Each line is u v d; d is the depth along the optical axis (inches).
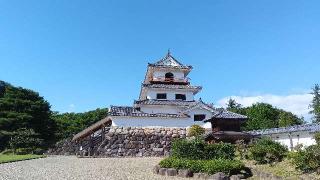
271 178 727.1
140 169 949.2
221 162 794.2
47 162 1220.5
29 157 1480.1
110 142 1628.9
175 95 2192.4
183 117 1775.3
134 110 1793.8
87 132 1803.6
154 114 1740.9
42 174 817.5
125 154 1621.6
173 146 1013.2
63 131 2915.8
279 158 837.8
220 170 766.5
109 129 1668.3
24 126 2298.2
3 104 2362.2
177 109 2065.7
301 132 1734.7
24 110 2372.0
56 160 1327.5
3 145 2139.5
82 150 1678.2
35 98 2509.8
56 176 775.7
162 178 761.6
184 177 786.2
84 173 841.5
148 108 2054.6
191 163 822.5
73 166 1042.7
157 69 2260.1
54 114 3503.9
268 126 2955.2
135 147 1647.4
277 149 847.1
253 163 864.3
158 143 1680.6
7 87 2561.5
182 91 2201.0
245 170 796.0
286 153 837.8
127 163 1144.2
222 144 943.7
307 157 711.7
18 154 1884.8
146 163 1140.5
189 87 2177.7
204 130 1697.8
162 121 1737.2
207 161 826.2
